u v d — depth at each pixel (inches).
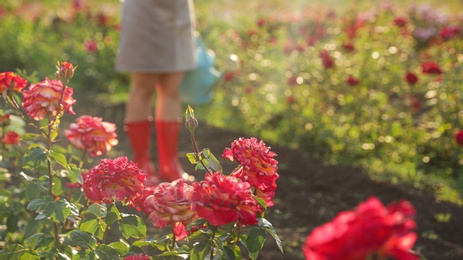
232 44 357.1
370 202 52.7
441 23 394.6
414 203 213.6
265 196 95.5
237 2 639.1
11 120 130.1
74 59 410.3
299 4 581.3
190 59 204.7
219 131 293.9
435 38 359.3
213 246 93.7
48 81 110.6
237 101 322.3
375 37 352.8
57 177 119.7
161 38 197.9
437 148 263.1
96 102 357.1
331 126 276.4
